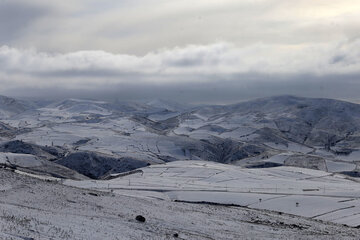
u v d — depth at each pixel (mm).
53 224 34844
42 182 68625
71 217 42031
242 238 47469
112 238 32375
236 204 96062
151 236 37844
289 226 64375
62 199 56188
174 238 39188
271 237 50406
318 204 95500
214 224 56250
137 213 55375
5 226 28297
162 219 53625
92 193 66812
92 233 33281
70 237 29703
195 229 50031
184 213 62812
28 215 37562
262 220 68125
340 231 64312
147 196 97188
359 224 78188
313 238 52375
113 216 49125
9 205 43094
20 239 24766
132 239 33719
